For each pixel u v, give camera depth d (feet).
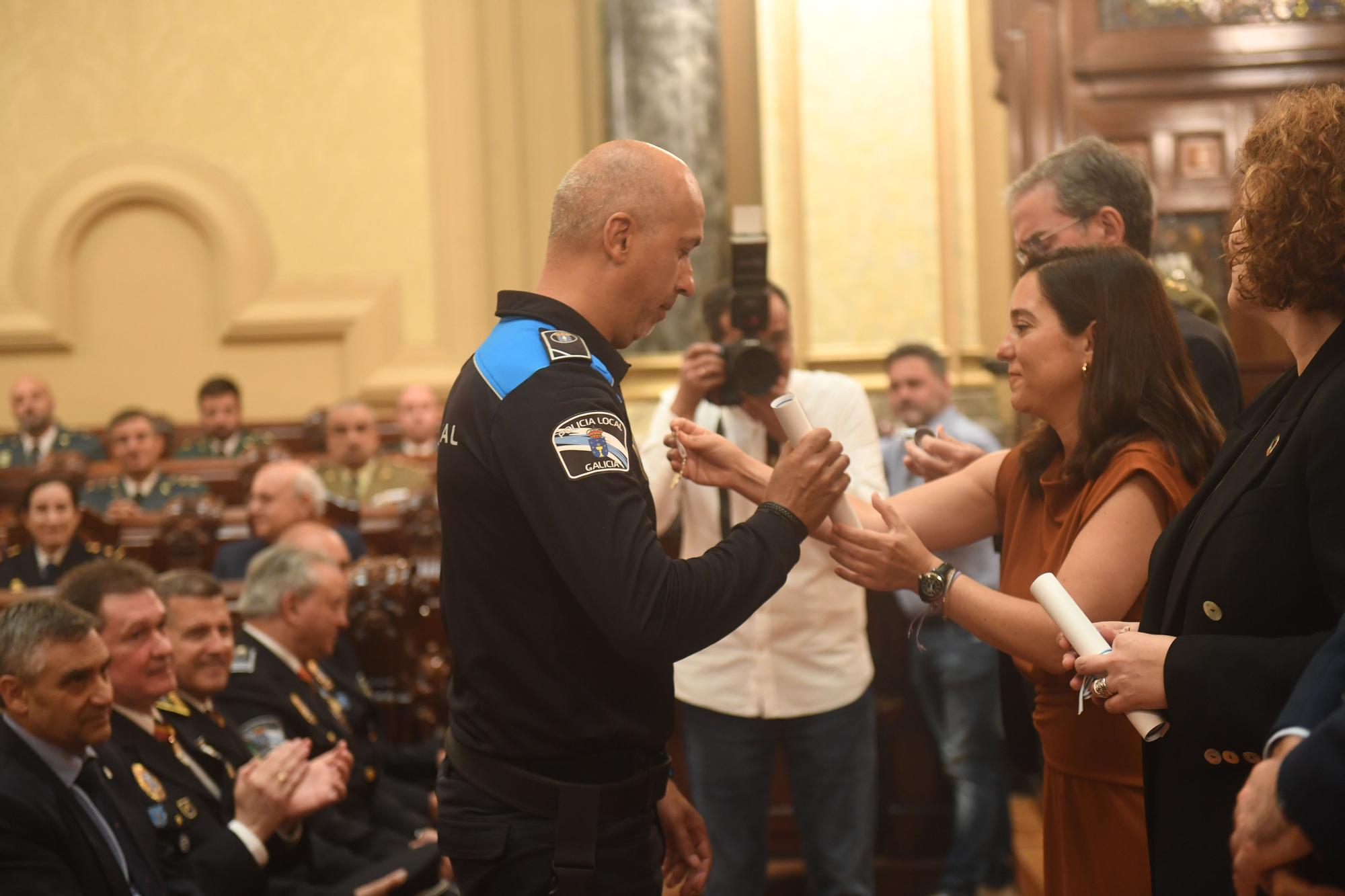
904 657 12.33
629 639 4.72
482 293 25.80
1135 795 5.43
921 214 17.87
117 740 8.76
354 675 12.16
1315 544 4.27
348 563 12.83
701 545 9.27
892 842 12.25
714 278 19.60
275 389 26.17
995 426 18.33
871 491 9.21
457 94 25.66
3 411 26.20
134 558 15.66
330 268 25.96
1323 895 3.70
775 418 8.30
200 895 8.39
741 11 19.79
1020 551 6.03
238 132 25.96
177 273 26.22
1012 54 17.72
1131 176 7.08
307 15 25.85
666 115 19.76
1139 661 4.58
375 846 10.71
